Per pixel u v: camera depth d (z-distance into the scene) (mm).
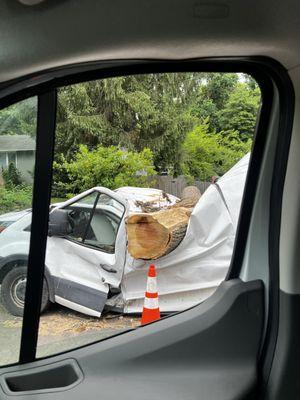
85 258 3799
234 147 7137
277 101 2006
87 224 3936
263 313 2090
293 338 1966
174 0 1279
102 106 6773
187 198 4875
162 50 1472
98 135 6711
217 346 2043
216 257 4098
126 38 1342
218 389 1941
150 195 4691
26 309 1771
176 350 2002
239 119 6957
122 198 4242
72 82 1537
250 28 1425
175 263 4105
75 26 1249
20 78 1347
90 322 3701
